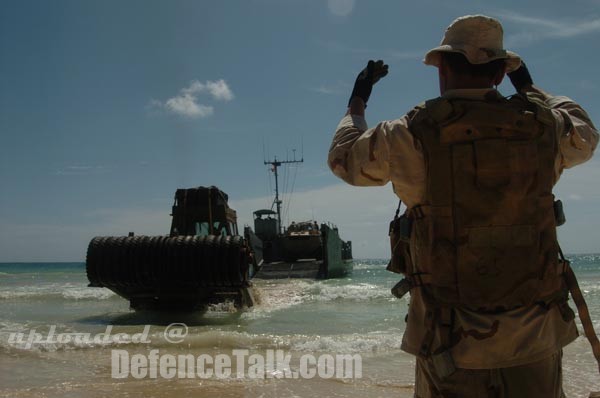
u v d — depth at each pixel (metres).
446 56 2.26
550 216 2.10
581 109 2.41
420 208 2.13
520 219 2.03
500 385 2.01
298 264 31.75
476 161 2.03
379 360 7.48
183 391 5.89
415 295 2.20
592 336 2.18
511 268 2.01
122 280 14.70
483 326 1.99
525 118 2.08
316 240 33.59
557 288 2.12
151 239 14.89
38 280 40.88
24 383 6.29
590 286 19.83
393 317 12.91
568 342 2.16
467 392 2.04
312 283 25.75
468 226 2.03
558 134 2.19
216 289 15.02
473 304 2.01
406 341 2.22
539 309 2.07
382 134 2.20
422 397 2.21
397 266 2.33
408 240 2.19
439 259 2.05
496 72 2.27
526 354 2.00
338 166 2.34
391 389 5.90
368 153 2.22
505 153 2.04
